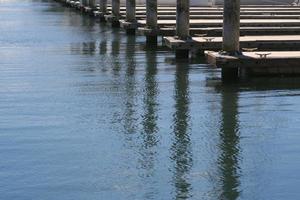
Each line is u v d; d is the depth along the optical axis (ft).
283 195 41.01
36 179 43.88
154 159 47.98
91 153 49.44
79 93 71.51
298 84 74.43
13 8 238.27
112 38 130.41
